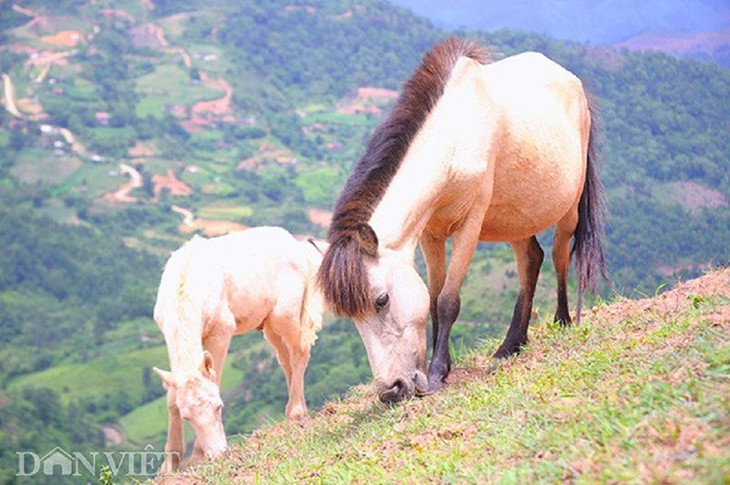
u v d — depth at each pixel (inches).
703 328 243.9
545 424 207.6
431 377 300.5
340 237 273.7
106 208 5546.3
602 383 223.9
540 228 341.1
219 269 391.5
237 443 353.4
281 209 5191.9
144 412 2461.9
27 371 3307.1
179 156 6446.9
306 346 426.9
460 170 295.9
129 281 4480.8
